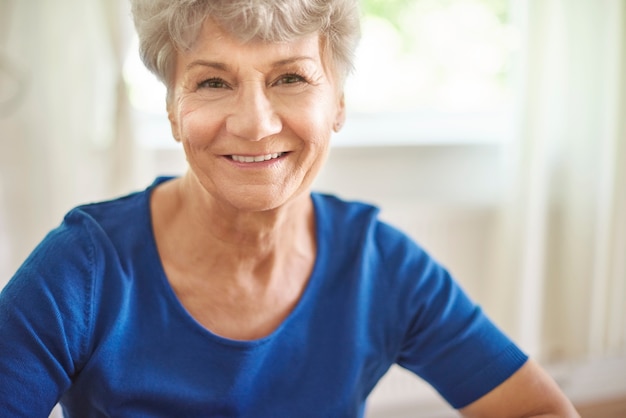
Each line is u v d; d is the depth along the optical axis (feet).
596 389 8.16
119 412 2.66
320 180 7.16
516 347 3.07
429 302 3.07
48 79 5.84
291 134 2.48
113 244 2.70
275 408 2.82
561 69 6.91
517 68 6.77
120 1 5.75
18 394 2.41
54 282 2.54
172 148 6.70
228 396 2.70
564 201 7.29
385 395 7.27
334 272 3.00
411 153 7.27
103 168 6.07
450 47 7.63
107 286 2.65
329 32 2.51
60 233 2.72
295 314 2.85
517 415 2.98
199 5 2.29
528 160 6.72
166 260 2.77
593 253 7.13
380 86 7.61
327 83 2.57
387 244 3.15
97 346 2.61
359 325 2.95
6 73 5.75
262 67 2.37
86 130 5.99
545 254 7.43
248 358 2.72
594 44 6.73
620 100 6.77
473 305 3.16
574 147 7.05
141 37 2.52
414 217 6.95
